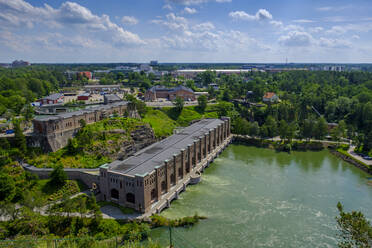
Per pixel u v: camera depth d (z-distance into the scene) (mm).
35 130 124250
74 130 135250
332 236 86562
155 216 93438
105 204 100625
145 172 98688
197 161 141750
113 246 77250
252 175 135250
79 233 82250
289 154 170500
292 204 106438
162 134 173625
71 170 110312
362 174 137250
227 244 82438
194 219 93812
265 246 81812
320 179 130750
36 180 103438
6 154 111812
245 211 101125
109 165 107250
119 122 153375
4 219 86750
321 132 186375
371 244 50250
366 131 196625
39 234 81562
